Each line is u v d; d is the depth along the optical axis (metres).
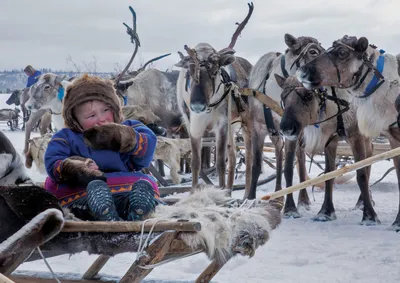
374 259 6.50
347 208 10.38
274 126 10.02
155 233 3.30
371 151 9.38
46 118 16.80
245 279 5.79
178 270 6.03
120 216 3.90
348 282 5.64
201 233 3.24
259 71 10.25
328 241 7.49
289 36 9.57
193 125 10.24
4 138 3.93
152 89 14.58
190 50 9.58
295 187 4.12
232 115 10.48
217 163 10.38
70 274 4.46
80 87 4.22
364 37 8.05
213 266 4.21
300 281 5.70
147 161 4.25
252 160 10.67
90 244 3.39
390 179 15.34
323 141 9.20
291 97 8.84
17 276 4.38
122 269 6.04
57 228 3.19
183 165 15.82
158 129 11.81
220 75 9.98
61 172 3.94
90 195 3.73
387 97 8.22
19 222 3.38
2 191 3.43
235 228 3.45
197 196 3.96
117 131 4.05
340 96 8.88
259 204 3.94
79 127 4.23
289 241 7.52
